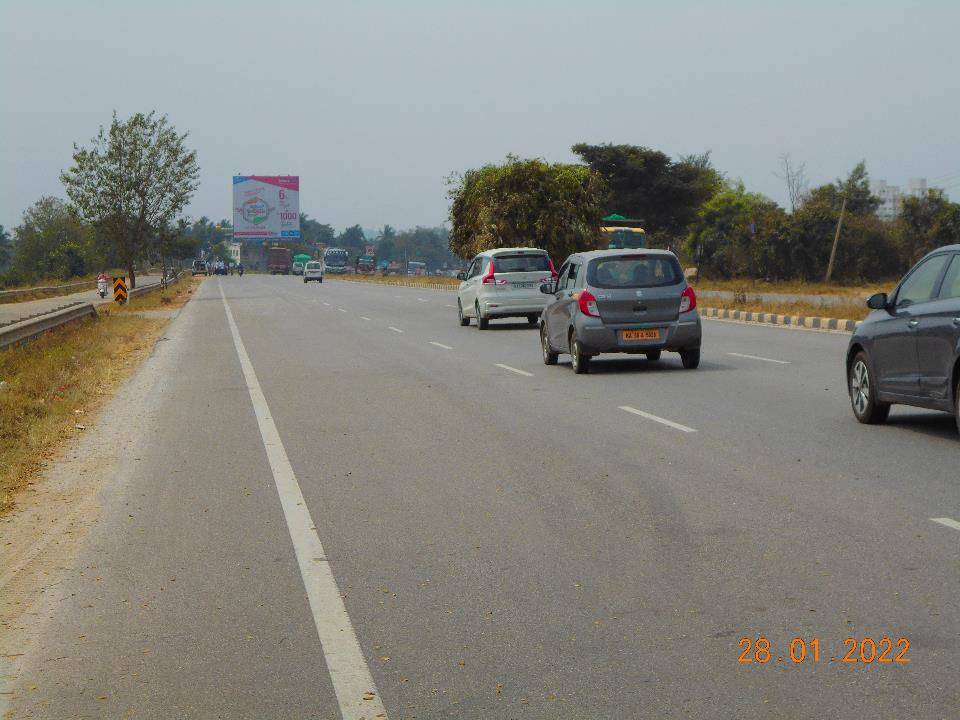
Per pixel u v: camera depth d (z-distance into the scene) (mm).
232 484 9328
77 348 23875
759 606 5703
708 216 98562
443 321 33500
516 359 20312
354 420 12820
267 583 6414
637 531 7336
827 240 63656
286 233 115000
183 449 11188
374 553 7004
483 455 10320
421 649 5258
